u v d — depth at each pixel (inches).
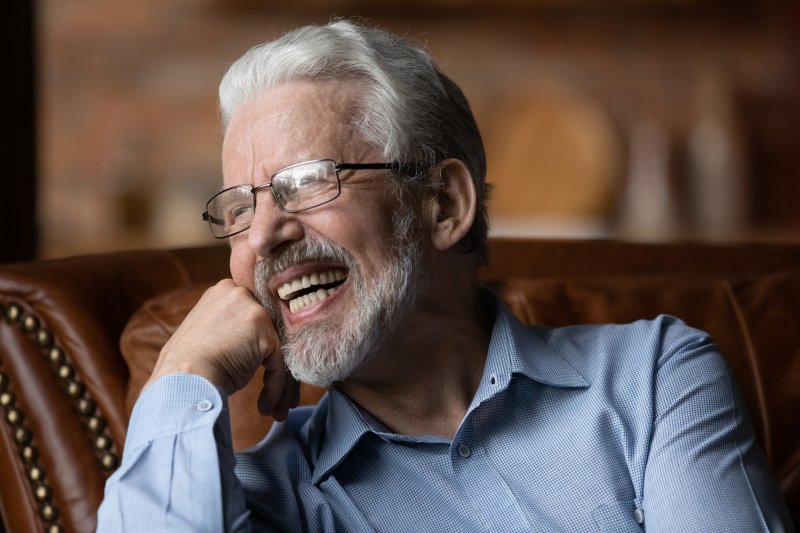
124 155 298.2
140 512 58.1
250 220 67.8
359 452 68.8
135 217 296.5
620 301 83.4
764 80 286.7
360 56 67.8
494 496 66.2
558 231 273.6
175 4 296.7
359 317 64.9
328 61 67.3
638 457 65.6
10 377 78.2
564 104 289.4
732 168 280.7
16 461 77.4
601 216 281.9
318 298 66.6
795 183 283.7
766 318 82.7
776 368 80.5
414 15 292.0
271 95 67.4
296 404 70.9
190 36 297.6
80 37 298.7
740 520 61.0
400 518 66.9
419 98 69.2
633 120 289.0
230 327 65.7
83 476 76.9
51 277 80.0
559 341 72.7
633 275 91.1
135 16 297.7
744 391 79.6
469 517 66.2
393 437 67.3
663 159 284.2
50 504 77.0
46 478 77.2
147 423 60.9
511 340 68.7
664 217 281.7
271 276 66.8
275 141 66.1
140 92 299.1
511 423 68.2
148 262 86.6
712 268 91.8
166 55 298.4
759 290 84.4
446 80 72.8
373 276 65.4
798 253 93.4
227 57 297.4
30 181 130.1
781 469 77.5
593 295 83.9
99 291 81.4
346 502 67.2
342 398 68.6
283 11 294.0
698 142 283.3
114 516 58.5
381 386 68.6
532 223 281.0
